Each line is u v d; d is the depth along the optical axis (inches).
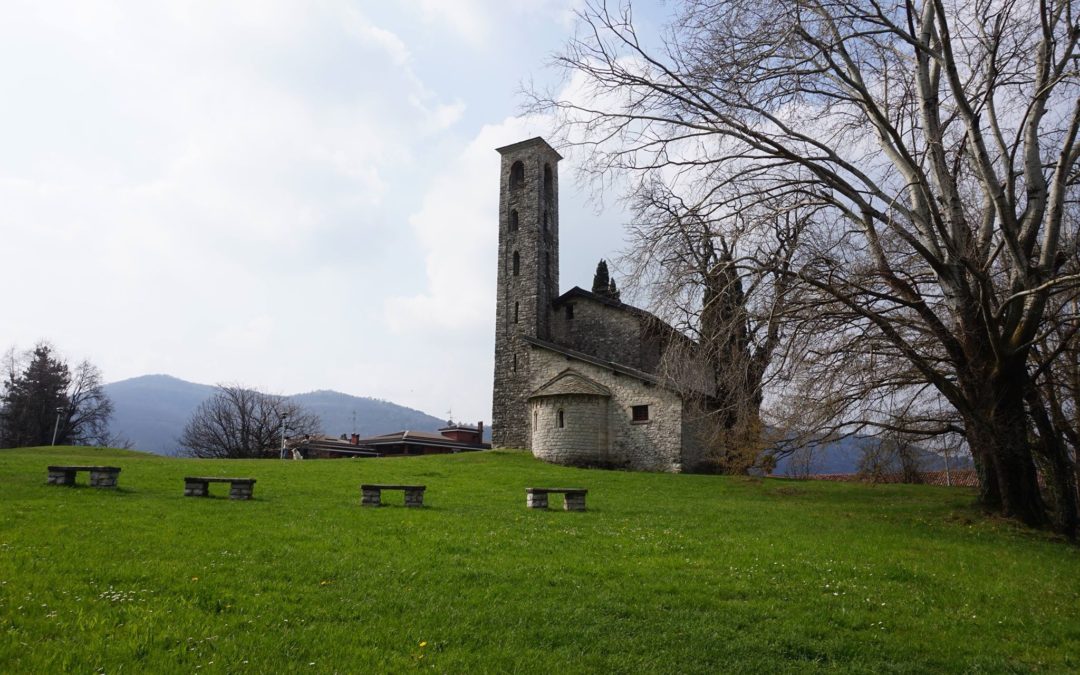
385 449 3154.5
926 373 718.5
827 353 715.4
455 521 617.6
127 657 269.1
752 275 670.5
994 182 657.0
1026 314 694.5
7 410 2674.7
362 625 326.6
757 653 320.5
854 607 397.7
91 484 755.4
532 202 2004.2
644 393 1558.8
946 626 376.5
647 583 420.5
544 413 1594.5
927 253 705.6
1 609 310.3
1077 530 714.8
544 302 1982.0
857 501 935.0
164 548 449.7
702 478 1214.3
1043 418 739.4
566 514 705.0
